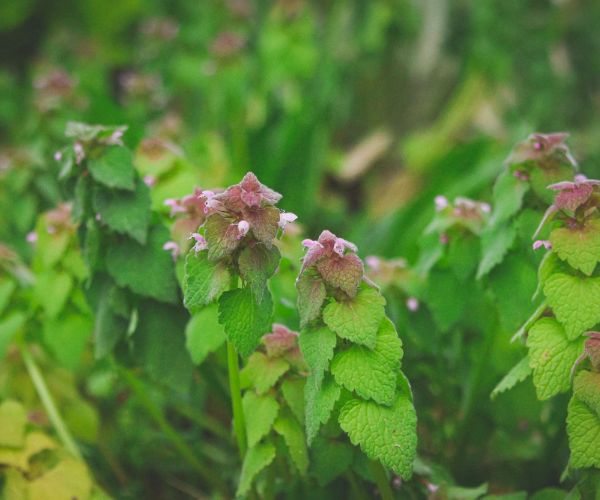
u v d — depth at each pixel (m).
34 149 0.62
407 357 0.47
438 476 0.43
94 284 0.44
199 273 0.37
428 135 0.88
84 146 0.42
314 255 0.37
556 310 0.37
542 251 0.42
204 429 0.53
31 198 0.57
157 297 0.43
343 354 0.37
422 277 0.46
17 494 0.43
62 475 0.44
